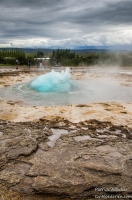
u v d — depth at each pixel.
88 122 6.27
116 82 14.98
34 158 4.14
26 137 5.03
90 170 3.75
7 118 6.54
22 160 4.07
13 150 4.40
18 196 3.18
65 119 6.53
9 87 12.29
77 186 3.37
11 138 4.96
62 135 5.21
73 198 3.20
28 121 6.27
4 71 21.14
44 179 3.50
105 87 12.73
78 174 3.64
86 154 4.30
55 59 35.84
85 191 3.30
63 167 3.83
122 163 3.98
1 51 41.31
